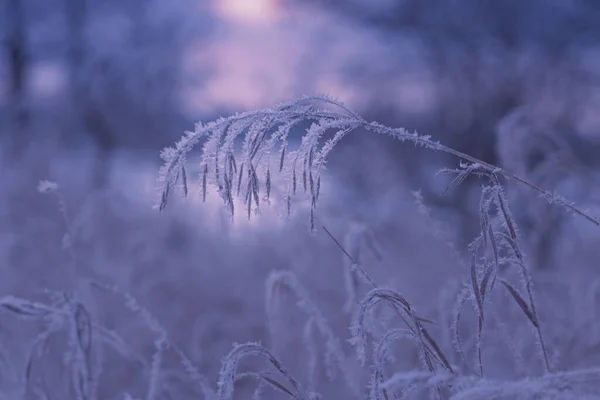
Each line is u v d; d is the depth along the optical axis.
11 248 4.85
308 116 1.74
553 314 3.01
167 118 9.37
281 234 5.19
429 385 1.51
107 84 9.55
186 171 1.67
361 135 7.15
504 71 9.80
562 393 1.45
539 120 3.84
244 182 1.74
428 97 10.64
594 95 7.87
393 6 10.91
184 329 4.37
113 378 3.42
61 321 2.34
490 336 2.73
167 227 5.43
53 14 11.88
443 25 10.58
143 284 4.58
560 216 3.78
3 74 11.69
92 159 8.28
